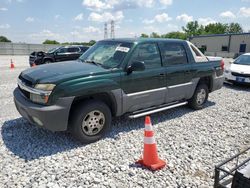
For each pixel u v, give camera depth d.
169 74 5.13
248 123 5.28
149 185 2.98
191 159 3.64
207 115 5.78
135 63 4.23
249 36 38.00
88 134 4.02
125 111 4.52
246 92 8.70
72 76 3.79
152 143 3.33
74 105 3.96
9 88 8.54
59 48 16.11
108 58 4.62
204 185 3.01
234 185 2.23
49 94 3.60
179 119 5.43
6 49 39.88
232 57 36.31
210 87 6.48
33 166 3.34
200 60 6.03
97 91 3.98
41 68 4.34
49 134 4.40
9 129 4.60
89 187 2.91
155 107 5.11
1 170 3.24
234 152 3.89
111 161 3.50
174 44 5.43
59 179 3.05
